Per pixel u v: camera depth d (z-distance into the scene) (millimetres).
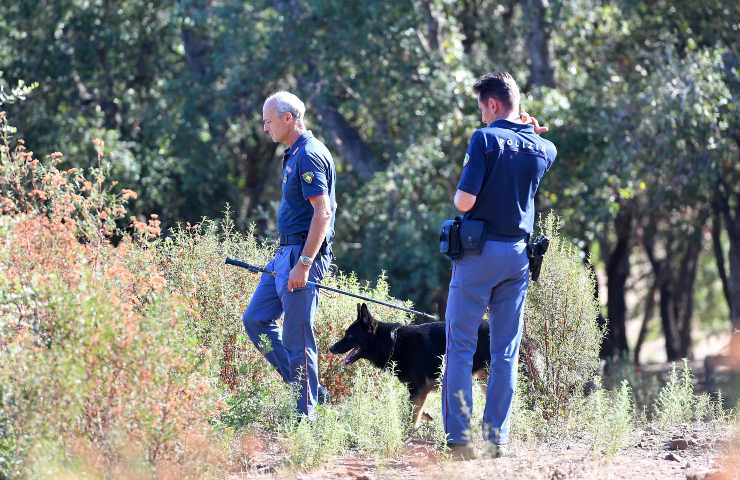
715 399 20266
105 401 11234
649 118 39156
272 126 15312
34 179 16250
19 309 12102
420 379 18125
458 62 41812
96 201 16328
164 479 11133
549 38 43781
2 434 11164
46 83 44688
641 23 45094
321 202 14875
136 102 47750
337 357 19266
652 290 71125
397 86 40938
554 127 41312
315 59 42219
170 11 44812
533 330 16734
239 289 18156
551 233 17156
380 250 40406
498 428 13516
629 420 15258
